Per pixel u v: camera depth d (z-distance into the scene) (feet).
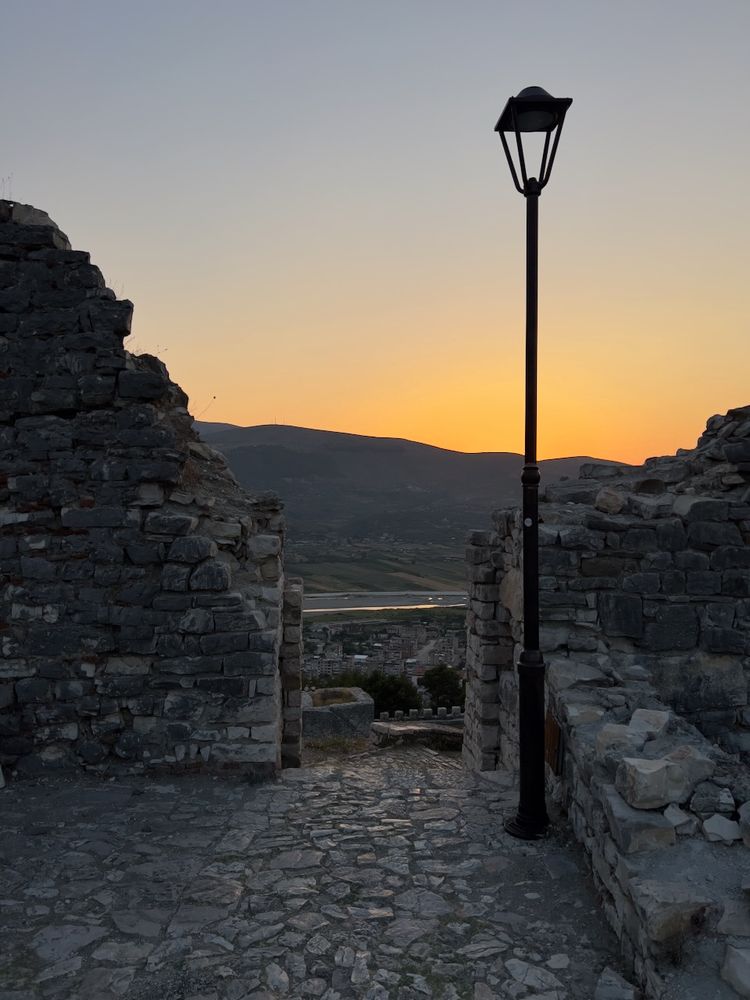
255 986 13.78
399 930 15.65
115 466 24.94
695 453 31.60
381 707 105.50
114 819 21.22
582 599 25.29
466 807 22.17
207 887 17.40
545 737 23.62
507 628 35.12
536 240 20.29
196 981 13.92
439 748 57.67
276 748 25.54
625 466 35.37
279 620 27.48
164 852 19.21
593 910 16.48
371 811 21.83
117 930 15.66
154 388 25.34
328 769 25.79
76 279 25.34
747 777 16.94
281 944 15.12
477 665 36.29
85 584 24.76
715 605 25.63
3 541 24.79
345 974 14.14
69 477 25.05
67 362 25.25
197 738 24.31
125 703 24.40
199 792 23.26
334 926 15.79
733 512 25.63
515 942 15.23
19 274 25.27
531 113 19.42
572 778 20.47
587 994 13.56
